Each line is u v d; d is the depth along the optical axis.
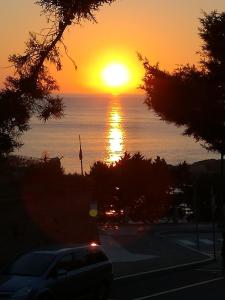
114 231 40.59
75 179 25.25
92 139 169.00
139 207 49.16
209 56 26.64
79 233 25.00
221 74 26.34
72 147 142.00
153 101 26.78
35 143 149.00
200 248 33.41
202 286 20.38
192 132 27.23
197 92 26.03
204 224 46.94
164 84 26.33
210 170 58.66
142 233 39.81
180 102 26.23
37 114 18.38
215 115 26.55
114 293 18.83
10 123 18.22
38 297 14.12
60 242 23.84
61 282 15.04
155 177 49.06
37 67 18.11
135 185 48.47
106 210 48.62
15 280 14.30
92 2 17.88
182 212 52.97
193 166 62.94
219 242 36.59
